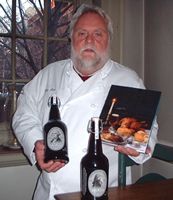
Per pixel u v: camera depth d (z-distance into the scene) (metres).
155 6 1.72
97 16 1.09
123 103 0.90
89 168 0.72
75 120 1.07
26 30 1.76
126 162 1.01
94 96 1.10
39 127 1.16
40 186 1.19
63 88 1.16
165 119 1.65
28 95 1.25
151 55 1.77
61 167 0.98
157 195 0.77
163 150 1.03
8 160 1.58
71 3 1.86
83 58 1.09
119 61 1.81
